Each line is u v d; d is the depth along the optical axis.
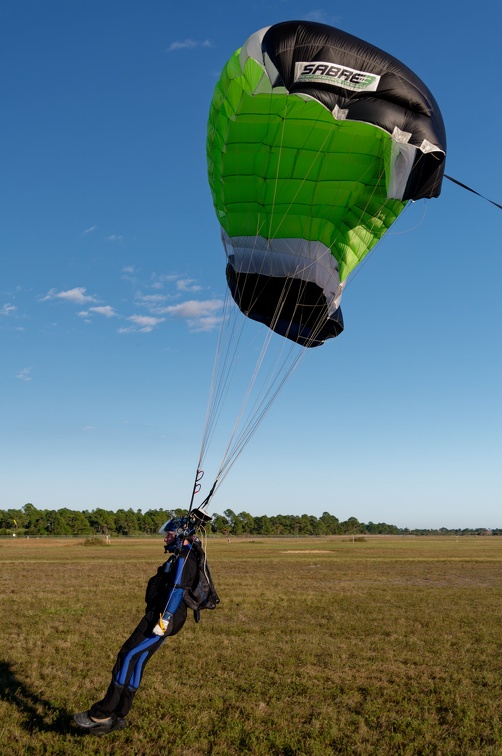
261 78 7.66
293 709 7.36
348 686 8.42
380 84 7.27
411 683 8.63
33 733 6.36
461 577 26.64
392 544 81.81
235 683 8.41
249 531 155.25
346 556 43.50
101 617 13.85
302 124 8.02
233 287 9.80
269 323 9.96
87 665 9.29
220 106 8.41
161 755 5.86
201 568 6.62
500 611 15.77
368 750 6.09
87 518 129.88
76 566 30.03
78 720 6.06
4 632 11.95
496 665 9.80
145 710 7.18
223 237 9.66
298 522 164.00
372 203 8.80
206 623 13.39
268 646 10.95
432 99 7.64
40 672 8.78
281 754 5.99
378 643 11.39
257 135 8.27
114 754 5.87
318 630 12.72
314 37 7.30
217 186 9.16
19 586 20.41
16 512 123.25
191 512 6.90
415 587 21.83
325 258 9.12
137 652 6.29
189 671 9.05
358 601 17.56
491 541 108.81
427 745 6.29
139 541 84.44
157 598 6.47
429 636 12.17
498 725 6.89
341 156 8.34
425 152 7.32
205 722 6.82
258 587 20.94
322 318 9.43
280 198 8.74
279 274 9.12
